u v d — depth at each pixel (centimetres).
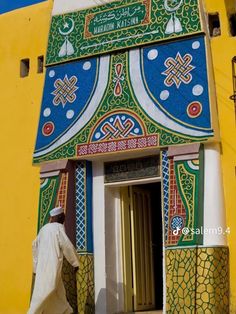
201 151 1008
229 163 998
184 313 961
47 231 1016
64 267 1080
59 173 1116
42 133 1152
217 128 1006
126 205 1153
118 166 1110
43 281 994
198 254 973
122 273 1122
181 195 1004
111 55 1112
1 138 1228
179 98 1033
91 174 1128
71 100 1134
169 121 1032
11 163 1209
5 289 1173
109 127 1084
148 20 1083
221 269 971
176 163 1016
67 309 1017
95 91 1113
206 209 990
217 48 1035
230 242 989
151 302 1182
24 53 1236
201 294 958
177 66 1046
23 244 1168
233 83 1012
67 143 1119
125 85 1087
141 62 1080
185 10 1052
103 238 1101
